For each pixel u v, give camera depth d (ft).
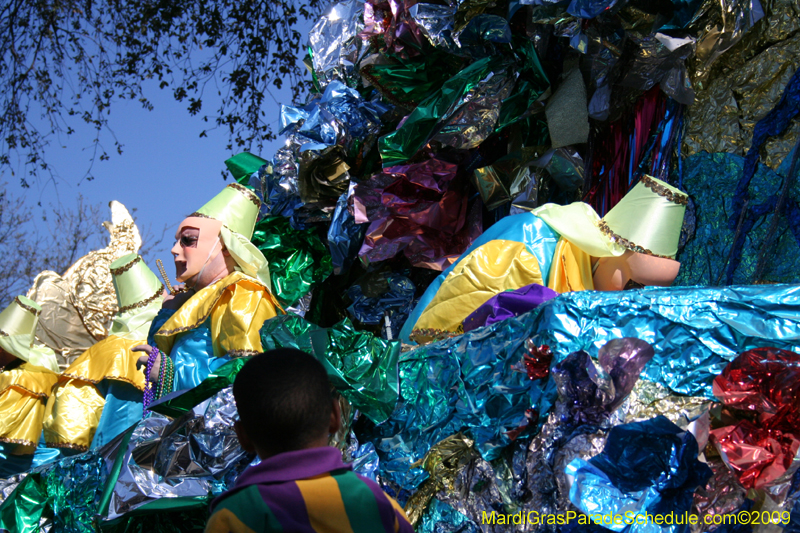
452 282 9.74
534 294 8.58
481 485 7.21
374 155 13.66
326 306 15.21
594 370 6.12
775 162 10.04
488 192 12.65
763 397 5.74
